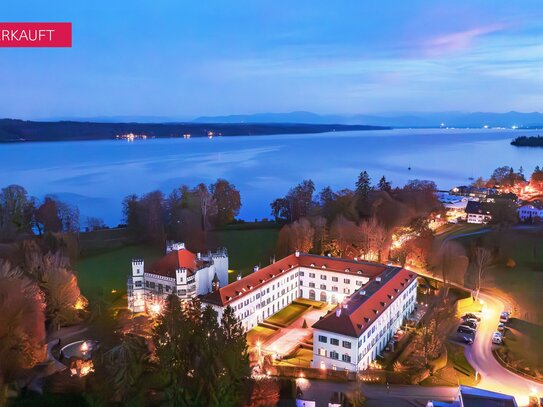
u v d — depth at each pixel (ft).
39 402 239.09
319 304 423.64
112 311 390.63
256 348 329.72
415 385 285.02
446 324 355.97
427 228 585.22
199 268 394.93
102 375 227.40
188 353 219.00
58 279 362.53
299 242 526.57
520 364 309.42
